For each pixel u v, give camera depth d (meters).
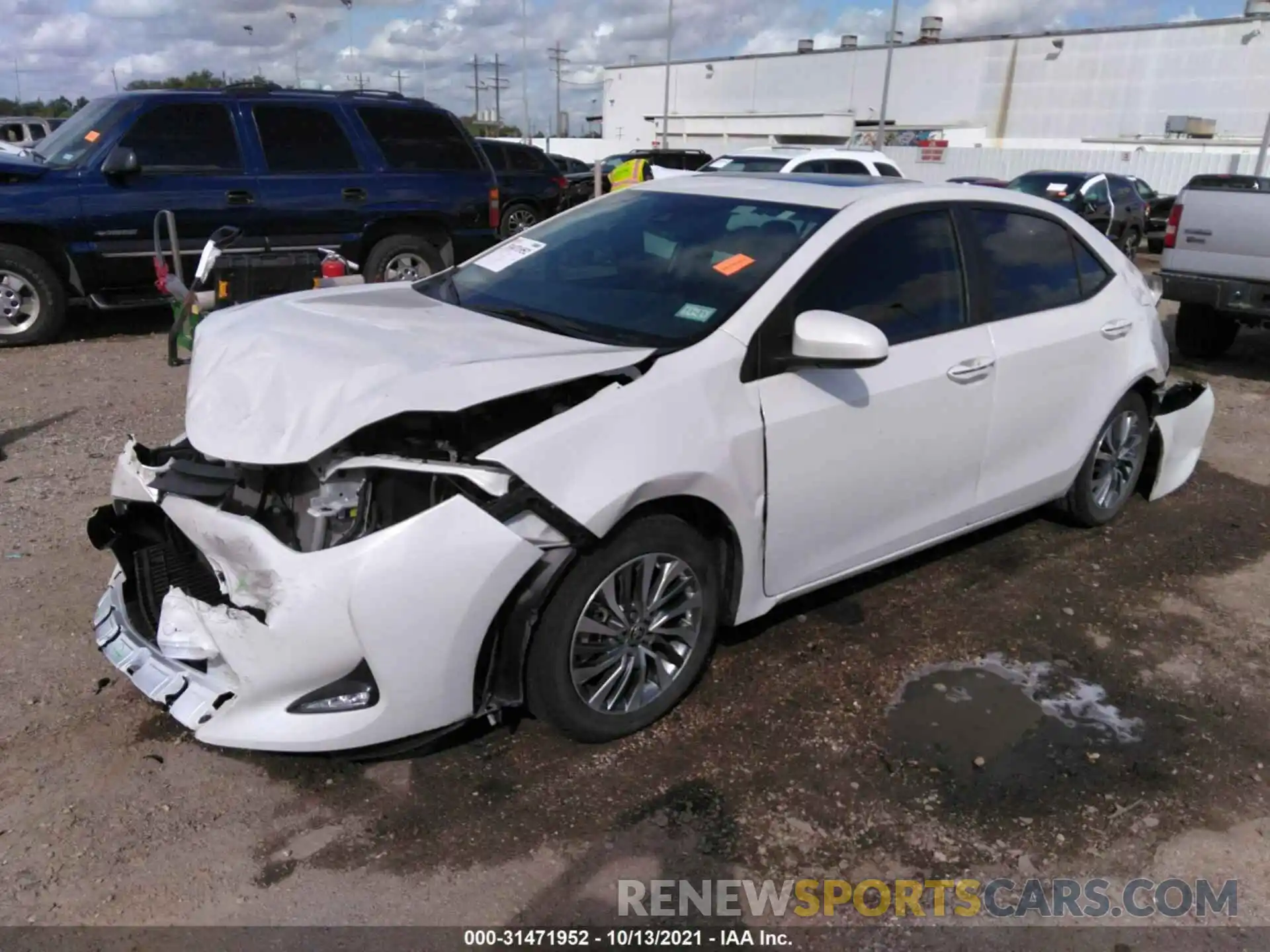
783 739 3.28
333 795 2.95
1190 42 44.56
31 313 8.39
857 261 3.61
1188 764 3.26
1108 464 4.95
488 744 3.19
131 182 8.24
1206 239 8.26
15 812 2.83
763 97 59.75
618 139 67.88
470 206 9.71
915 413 3.71
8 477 5.21
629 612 3.10
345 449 2.82
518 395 3.04
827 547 3.62
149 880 2.62
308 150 8.94
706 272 3.53
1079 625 4.12
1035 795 3.08
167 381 7.33
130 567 3.30
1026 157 36.94
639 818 2.90
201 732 2.77
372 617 2.63
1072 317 4.42
